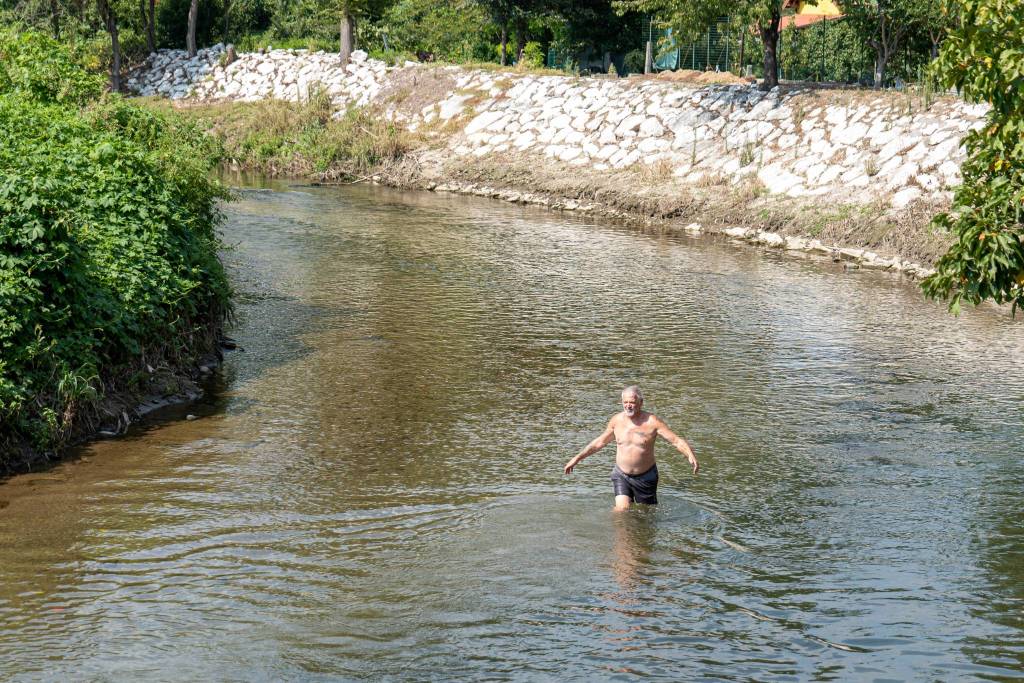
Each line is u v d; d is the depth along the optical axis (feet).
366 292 72.90
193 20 195.21
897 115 105.19
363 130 151.12
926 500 36.70
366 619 26.21
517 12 163.02
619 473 35.47
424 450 41.37
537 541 31.91
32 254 41.34
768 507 35.73
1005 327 65.87
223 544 31.27
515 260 86.84
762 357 57.67
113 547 30.86
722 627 26.09
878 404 49.01
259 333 60.49
